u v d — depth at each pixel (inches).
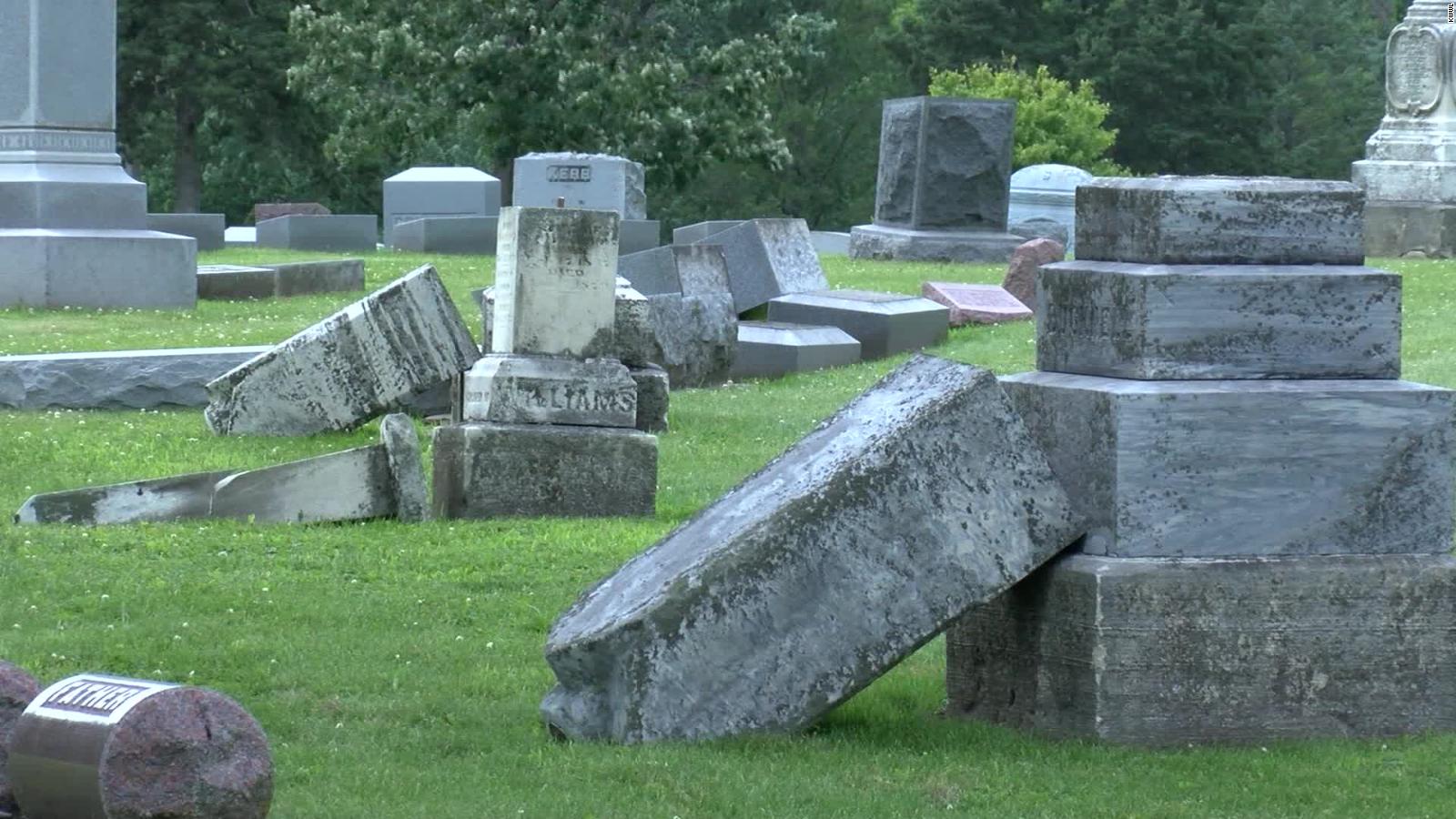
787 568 496.7
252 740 378.9
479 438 884.0
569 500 897.5
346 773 473.1
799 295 1659.7
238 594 695.1
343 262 1915.6
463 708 544.4
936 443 506.0
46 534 795.4
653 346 1266.0
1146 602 506.0
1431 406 526.6
